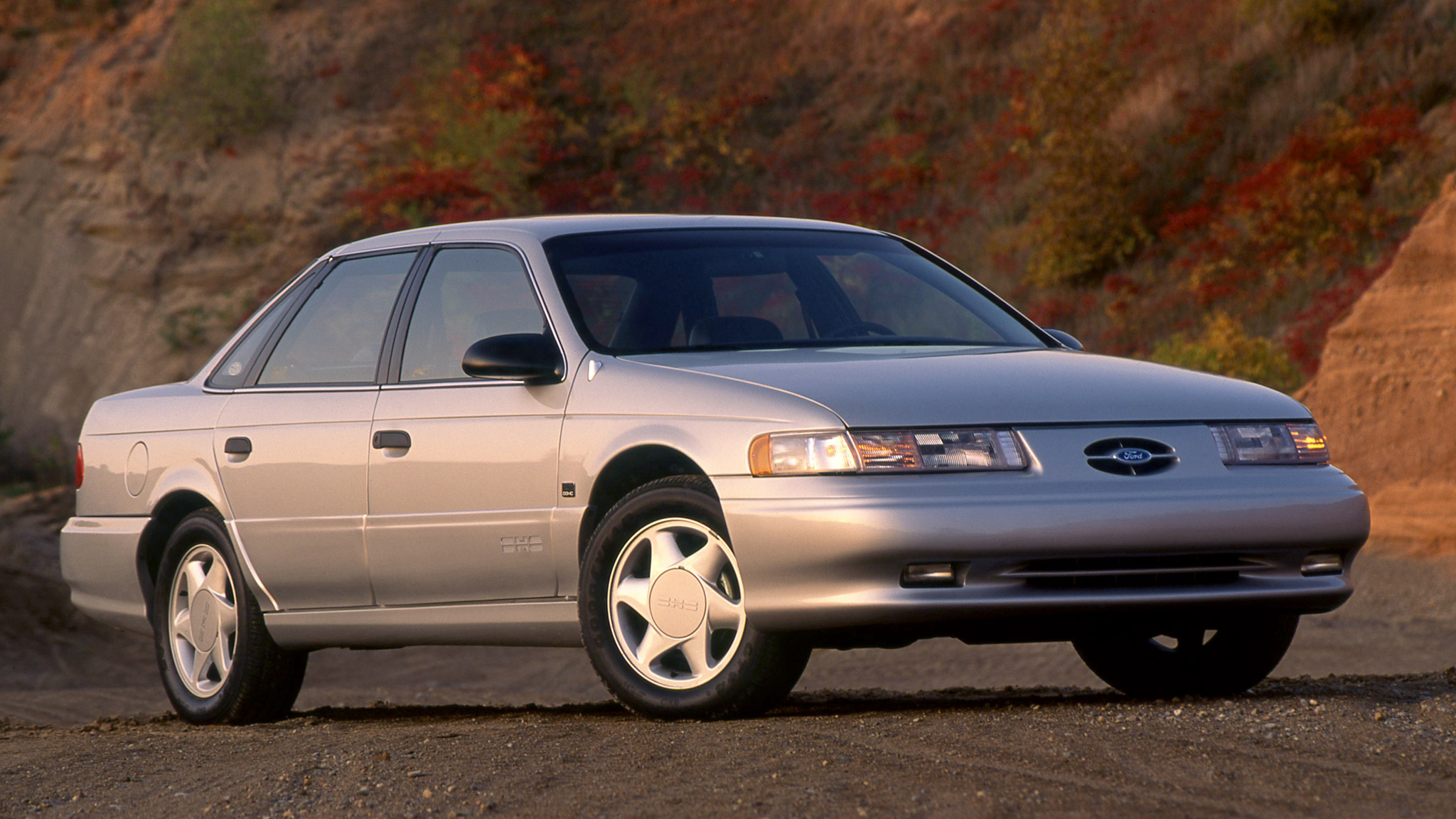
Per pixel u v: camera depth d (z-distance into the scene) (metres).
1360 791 6.29
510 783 7.01
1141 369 9.15
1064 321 41.94
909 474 7.99
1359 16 44.44
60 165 53.94
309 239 51.19
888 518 7.81
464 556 9.59
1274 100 43.69
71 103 55.47
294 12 57.53
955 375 8.62
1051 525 7.87
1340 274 38.03
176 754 8.81
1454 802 6.09
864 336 9.89
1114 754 6.98
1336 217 39.22
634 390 8.91
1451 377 28.52
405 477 9.83
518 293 9.93
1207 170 43.34
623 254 10.08
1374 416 29.03
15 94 56.91
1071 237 43.19
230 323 50.09
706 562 8.51
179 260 51.53
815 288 10.21
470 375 9.65
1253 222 40.00
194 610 11.44
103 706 18.91
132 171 53.16
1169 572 8.12
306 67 55.44
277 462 10.59
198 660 11.40
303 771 7.66
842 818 6.01
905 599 7.85
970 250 45.66
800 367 8.74
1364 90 42.56
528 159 51.75
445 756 7.84
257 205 52.00
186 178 52.84
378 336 10.51
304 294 11.33
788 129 52.56
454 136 52.12
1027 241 44.41
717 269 10.09
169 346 49.81
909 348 9.55
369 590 10.16
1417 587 23.69
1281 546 8.26
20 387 50.03
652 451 8.80
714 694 8.45
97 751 9.18
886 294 10.41
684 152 52.28
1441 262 30.03
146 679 24.50
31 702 19.45
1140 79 46.78
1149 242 42.72
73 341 50.78
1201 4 47.97
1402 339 29.59
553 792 6.80
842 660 21.94
